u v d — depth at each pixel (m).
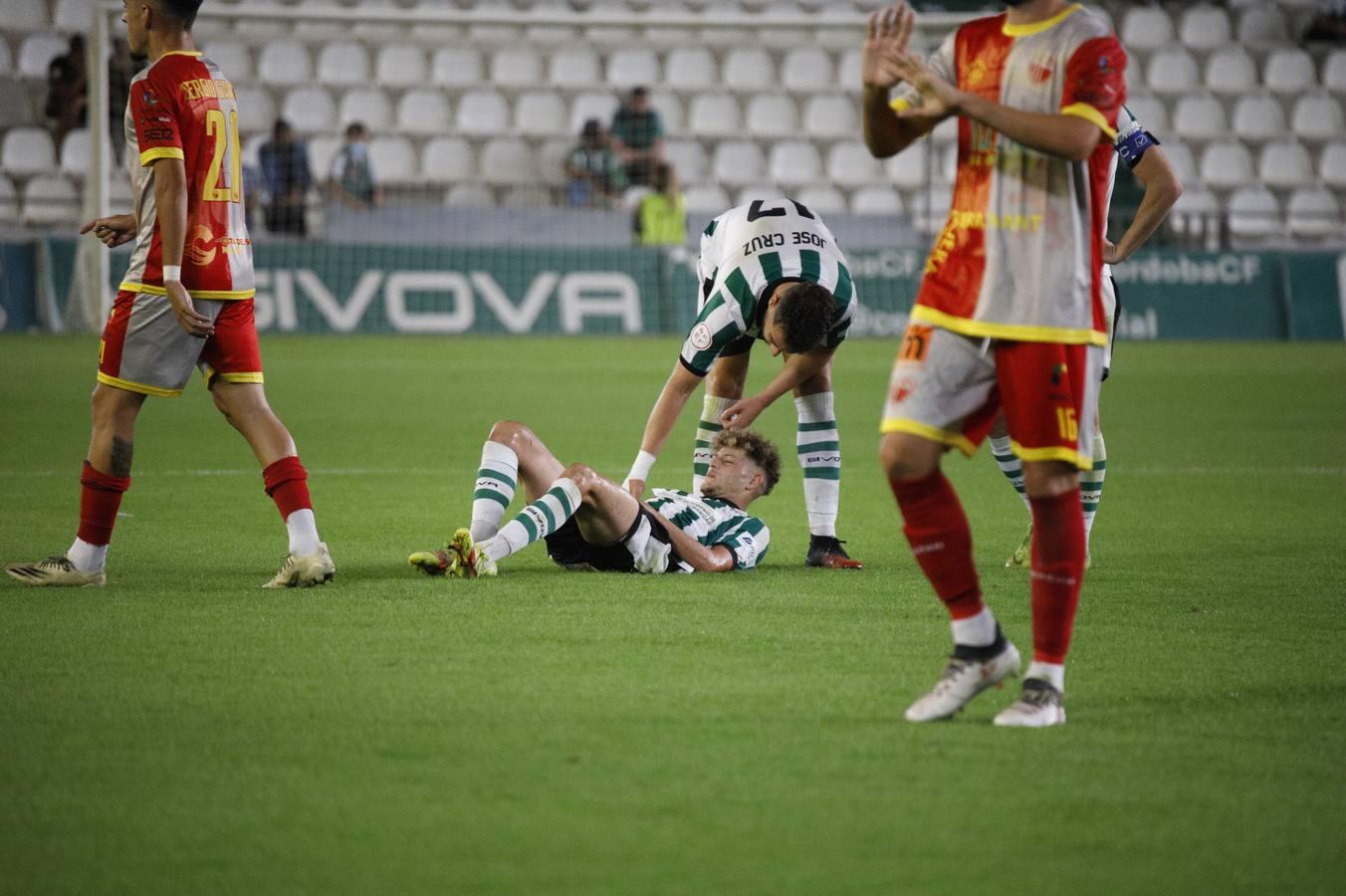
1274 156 88.94
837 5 93.56
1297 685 15.11
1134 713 13.98
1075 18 13.25
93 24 64.25
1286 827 10.96
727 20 66.19
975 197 13.38
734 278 20.25
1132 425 44.47
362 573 20.45
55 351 60.19
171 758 12.18
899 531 25.70
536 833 10.63
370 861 10.12
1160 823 11.01
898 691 14.55
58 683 14.38
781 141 87.62
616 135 79.69
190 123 18.72
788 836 10.64
